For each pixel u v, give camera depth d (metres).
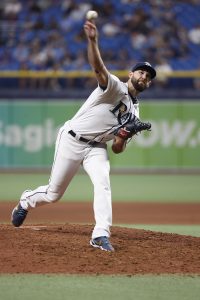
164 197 47.09
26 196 25.47
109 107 22.77
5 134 66.12
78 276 19.77
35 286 18.61
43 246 22.77
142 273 20.31
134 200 45.25
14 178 58.81
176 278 19.83
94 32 21.06
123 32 74.19
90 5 76.38
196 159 65.94
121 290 18.34
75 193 49.25
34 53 72.06
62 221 34.22
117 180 59.06
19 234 24.31
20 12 76.31
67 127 23.47
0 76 67.19
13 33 73.94
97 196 22.86
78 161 23.47
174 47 73.00
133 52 72.19
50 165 66.06
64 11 76.31
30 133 66.12
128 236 25.94
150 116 66.00
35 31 74.19
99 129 22.97
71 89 66.19
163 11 76.00
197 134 65.75
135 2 76.75
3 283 18.89
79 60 71.19
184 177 61.91
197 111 65.81
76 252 22.27
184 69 71.88
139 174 64.88
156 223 34.66
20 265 20.75
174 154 65.94
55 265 20.86
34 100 65.94
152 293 18.06
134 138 65.81
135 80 22.77
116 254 22.28
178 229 32.41
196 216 37.72
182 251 23.28
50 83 67.12
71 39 73.56
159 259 22.05
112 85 22.11
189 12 76.19
